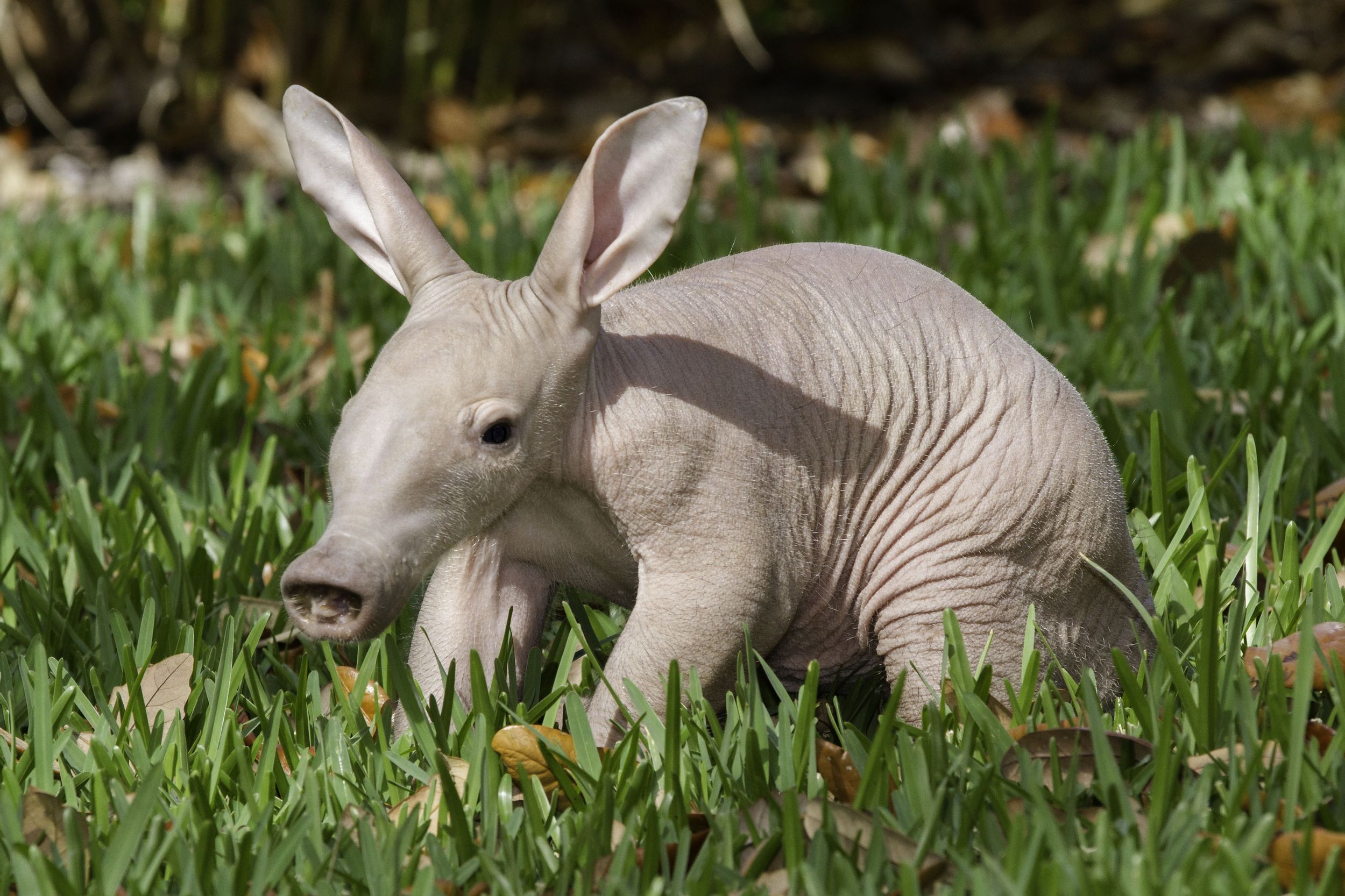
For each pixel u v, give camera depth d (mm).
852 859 4031
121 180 16000
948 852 4059
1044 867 3852
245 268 11172
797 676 5664
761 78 21188
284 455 7910
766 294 5180
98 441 7777
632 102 20203
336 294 10586
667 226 4613
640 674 4930
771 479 4969
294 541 6359
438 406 4516
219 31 17094
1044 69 21297
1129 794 4410
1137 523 6098
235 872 4066
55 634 5793
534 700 5281
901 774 4414
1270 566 5992
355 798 4645
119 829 4090
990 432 5133
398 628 6039
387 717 5113
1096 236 11242
